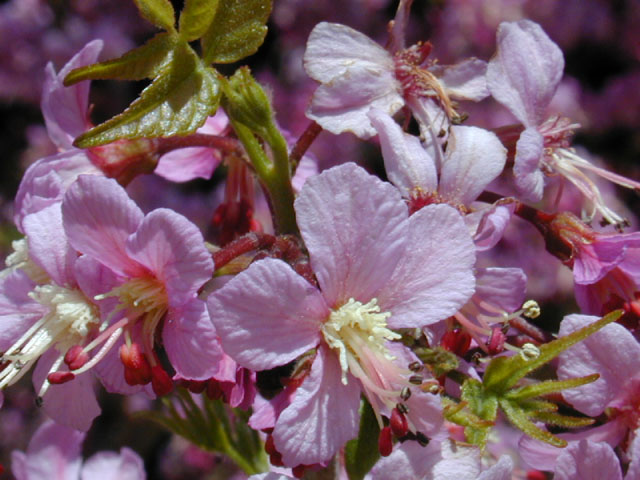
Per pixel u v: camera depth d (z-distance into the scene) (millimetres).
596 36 411
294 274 128
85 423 141
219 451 170
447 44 394
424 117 153
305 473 153
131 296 135
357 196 130
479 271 146
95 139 131
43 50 422
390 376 132
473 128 147
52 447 178
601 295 151
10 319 141
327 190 130
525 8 399
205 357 130
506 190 275
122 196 131
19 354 140
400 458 131
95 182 131
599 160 397
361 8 410
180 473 359
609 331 137
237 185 169
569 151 160
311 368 131
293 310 129
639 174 407
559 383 134
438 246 133
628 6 410
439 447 132
